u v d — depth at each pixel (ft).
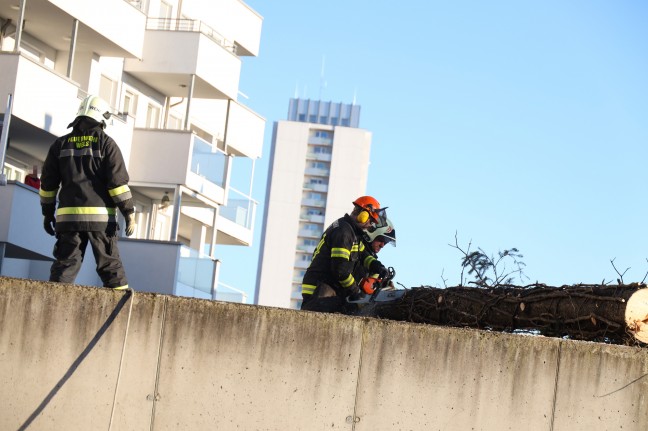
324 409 38.68
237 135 137.08
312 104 545.44
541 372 39.19
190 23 129.29
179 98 130.00
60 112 98.12
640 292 39.60
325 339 38.88
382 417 38.73
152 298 38.91
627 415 39.17
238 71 126.93
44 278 102.63
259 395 38.63
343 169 518.78
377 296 49.44
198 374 38.65
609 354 39.34
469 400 38.93
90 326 38.78
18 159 103.40
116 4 107.76
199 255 111.86
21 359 38.65
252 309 38.91
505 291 44.21
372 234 47.06
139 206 120.16
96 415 38.42
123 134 114.01
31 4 100.12
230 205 138.00
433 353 39.04
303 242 517.55
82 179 43.19
